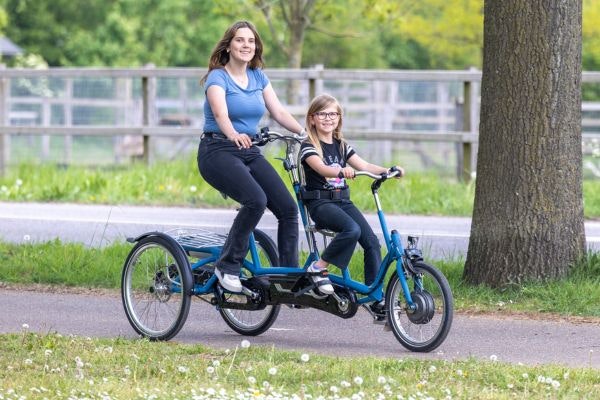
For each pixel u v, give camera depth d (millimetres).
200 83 18859
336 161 18531
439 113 57500
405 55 98812
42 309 21688
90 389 14820
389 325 18219
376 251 18250
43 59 104875
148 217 34500
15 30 104438
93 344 17938
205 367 16328
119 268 25000
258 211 18125
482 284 22531
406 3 59969
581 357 17797
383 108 57281
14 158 48531
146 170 41594
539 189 22188
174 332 18781
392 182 38562
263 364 16500
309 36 91688
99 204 38375
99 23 107188
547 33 21859
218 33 98500
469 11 59969
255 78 18875
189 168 41281
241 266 18609
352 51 94250
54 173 41875
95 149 57688
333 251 18031
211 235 19641
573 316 21047
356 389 14852
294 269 18312
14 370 16062
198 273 19062
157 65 96938
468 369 16188
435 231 31828
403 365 16391
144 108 44062
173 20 98188
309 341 19062
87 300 22672
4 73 45469
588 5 60594
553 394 14844
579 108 22344
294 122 18891
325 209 18234
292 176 18641
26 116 56938
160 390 14820
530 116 22109
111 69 44312
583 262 22406
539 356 17844
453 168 52875
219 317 21234
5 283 24469
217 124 18406
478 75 40781
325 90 58469
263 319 19422
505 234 22375
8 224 32781
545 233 22203
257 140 18312
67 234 31031
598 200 37125
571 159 22328
